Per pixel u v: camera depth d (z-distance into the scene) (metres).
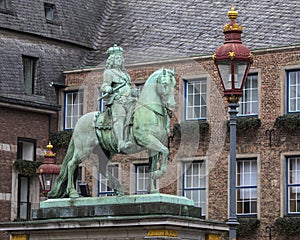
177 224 25.39
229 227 27.11
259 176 49.38
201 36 52.41
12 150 51.06
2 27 51.66
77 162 27.14
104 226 25.92
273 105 49.59
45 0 54.44
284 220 48.12
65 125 52.94
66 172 27.36
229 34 27.84
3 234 48.44
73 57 54.25
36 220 27.19
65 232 26.75
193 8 54.50
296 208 48.75
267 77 49.81
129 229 25.75
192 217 26.09
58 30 54.16
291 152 48.88
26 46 52.69
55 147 52.62
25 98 51.50
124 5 56.91
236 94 27.69
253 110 50.19
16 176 51.16
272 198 49.06
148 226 25.39
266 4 52.41
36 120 52.19
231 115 27.83
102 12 57.03
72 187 27.25
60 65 53.56
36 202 51.66
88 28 55.66
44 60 53.19
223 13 53.34
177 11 54.78
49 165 41.75
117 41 54.78
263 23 51.38
